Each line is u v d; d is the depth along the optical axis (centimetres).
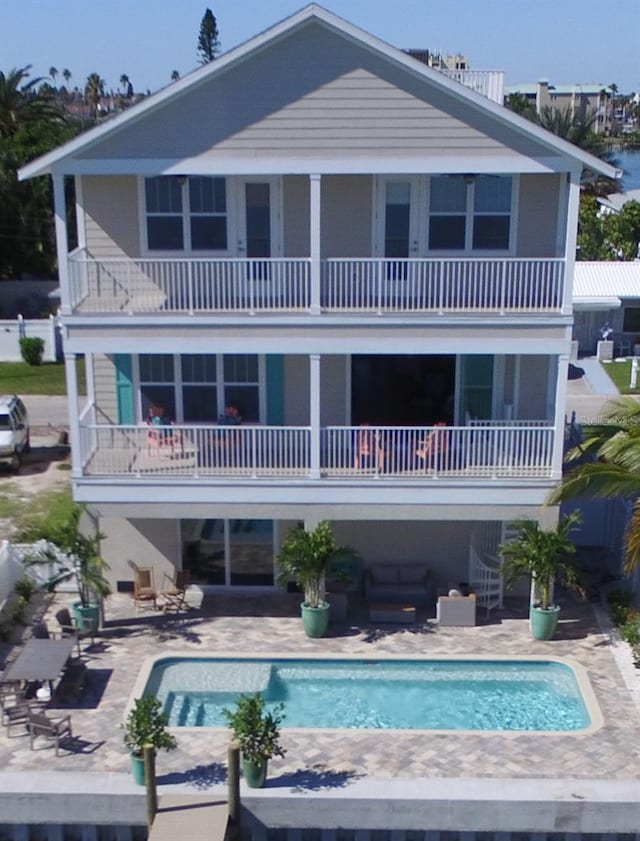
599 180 6888
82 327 1928
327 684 1855
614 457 1905
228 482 1986
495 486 1983
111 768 1569
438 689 1838
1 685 1716
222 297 2050
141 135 1870
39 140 5925
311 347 1938
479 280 2062
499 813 1470
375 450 2052
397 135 1869
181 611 2136
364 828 1486
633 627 1912
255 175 1998
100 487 1995
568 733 1662
